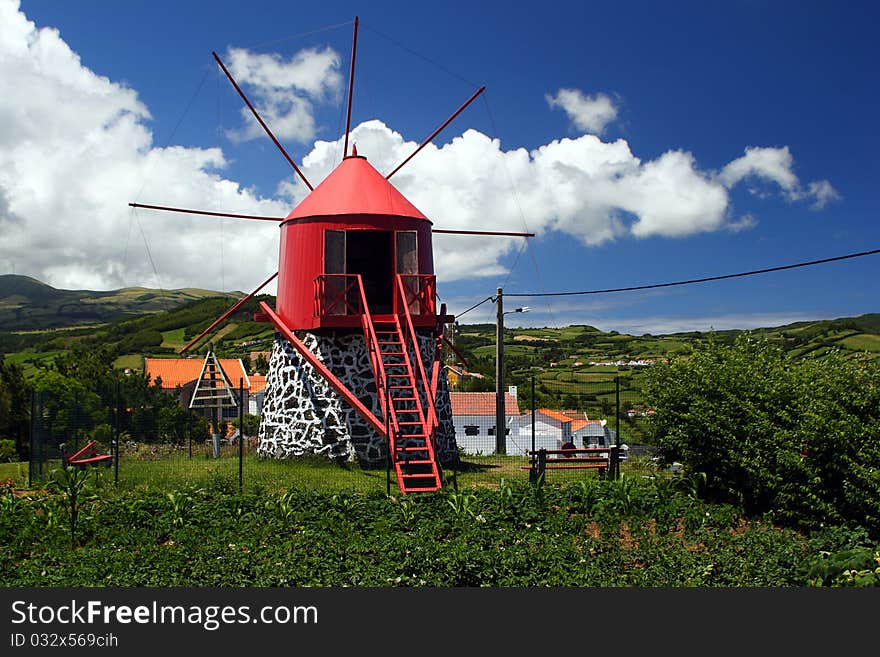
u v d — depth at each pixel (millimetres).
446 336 31734
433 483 20891
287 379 24891
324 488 19609
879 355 15406
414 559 12523
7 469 25859
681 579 11961
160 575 12109
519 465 26016
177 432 29156
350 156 26141
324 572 12266
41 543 14289
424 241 25266
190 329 113250
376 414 23531
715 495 18672
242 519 15742
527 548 13492
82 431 24891
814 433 14414
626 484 17234
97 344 99375
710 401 18266
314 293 24016
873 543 13227
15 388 42906
